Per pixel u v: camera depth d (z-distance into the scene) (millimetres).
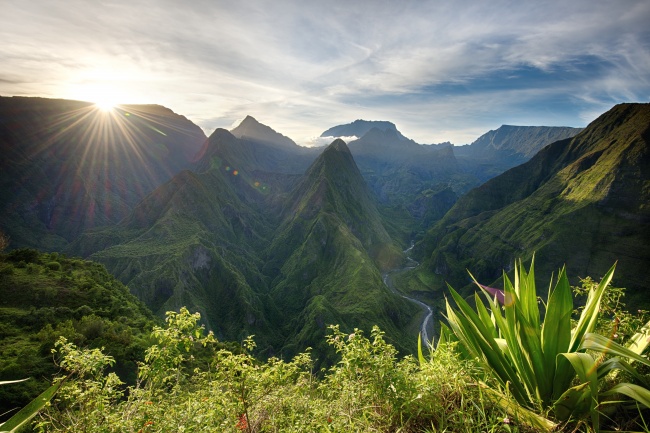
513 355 3627
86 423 3996
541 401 3232
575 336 3434
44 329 29656
